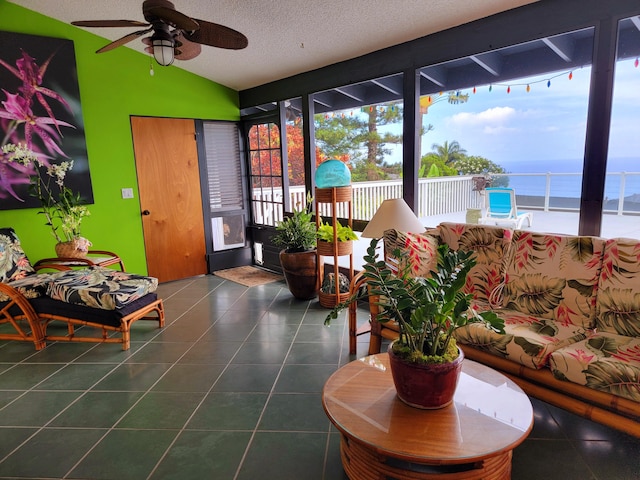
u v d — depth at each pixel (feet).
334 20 10.50
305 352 9.57
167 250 16.34
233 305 13.15
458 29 9.89
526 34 8.75
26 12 12.48
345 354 9.41
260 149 17.38
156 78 15.25
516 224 18.71
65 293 9.99
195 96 16.28
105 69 14.15
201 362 9.21
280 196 16.87
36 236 13.43
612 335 6.64
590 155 8.09
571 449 6.02
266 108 16.84
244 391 7.93
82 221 14.26
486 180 24.31
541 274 7.73
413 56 10.94
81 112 13.67
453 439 4.37
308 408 7.29
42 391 8.13
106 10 12.01
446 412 4.85
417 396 4.85
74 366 9.19
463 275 4.46
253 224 18.56
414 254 8.74
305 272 12.92
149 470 5.85
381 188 19.38
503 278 8.30
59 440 6.59
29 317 10.06
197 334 10.84
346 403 5.12
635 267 6.62
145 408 7.44
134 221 15.44
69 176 13.69
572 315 7.27
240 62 14.10
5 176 12.55
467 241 8.91
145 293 10.66
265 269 17.93
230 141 17.67
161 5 7.00
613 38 7.55
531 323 7.20
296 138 27.86
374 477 4.82
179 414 7.22
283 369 8.77
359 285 9.12
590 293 7.11
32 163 12.93
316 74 13.89
